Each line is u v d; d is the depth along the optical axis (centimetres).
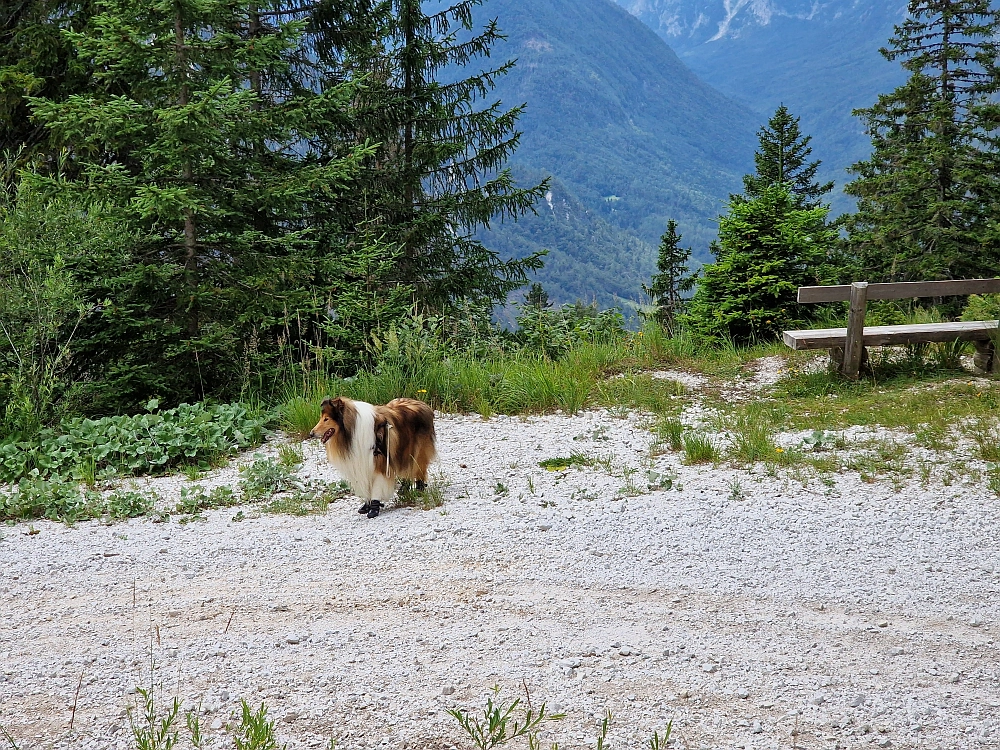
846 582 502
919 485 647
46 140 1361
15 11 1423
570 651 439
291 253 1130
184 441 822
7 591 531
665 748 359
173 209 954
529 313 1287
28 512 675
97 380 1026
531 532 598
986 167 2191
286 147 1254
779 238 1223
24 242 921
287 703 400
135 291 1017
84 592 528
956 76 2306
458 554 568
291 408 946
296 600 509
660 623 464
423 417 693
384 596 511
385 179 1524
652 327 1201
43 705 403
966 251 2169
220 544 600
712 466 727
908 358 1034
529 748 361
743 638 445
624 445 815
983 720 368
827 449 745
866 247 2308
